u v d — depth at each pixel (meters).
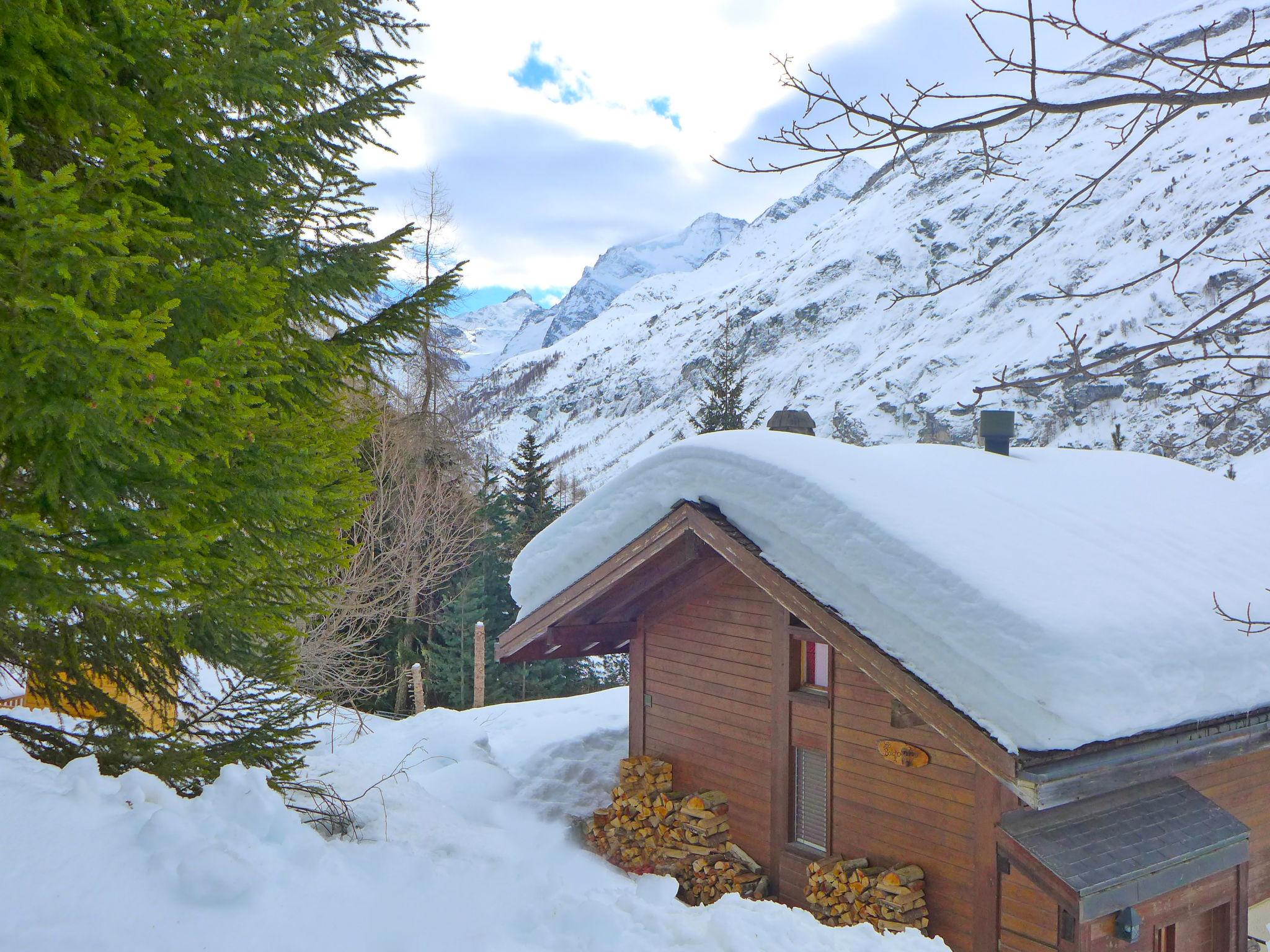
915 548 6.08
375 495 17.08
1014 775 5.36
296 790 6.39
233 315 3.96
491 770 10.39
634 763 9.30
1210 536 7.90
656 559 8.51
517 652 9.52
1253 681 6.12
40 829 3.15
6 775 3.47
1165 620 5.94
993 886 6.17
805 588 6.84
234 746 5.11
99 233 3.23
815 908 7.29
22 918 2.73
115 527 3.62
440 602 21.83
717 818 8.40
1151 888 5.80
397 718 18.70
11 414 3.32
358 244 5.01
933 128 3.52
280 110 4.62
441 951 3.26
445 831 7.01
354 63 5.69
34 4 3.27
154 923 2.90
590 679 25.73
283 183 4.79
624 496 8.46
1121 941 5.86
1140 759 5.72
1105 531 7.32
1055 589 5.88
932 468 7.89
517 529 27.11
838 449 7.80
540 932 3.62
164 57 3.85
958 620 5.74
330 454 4.92
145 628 4.51
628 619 9.60
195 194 4.32
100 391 3.05
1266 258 3.71
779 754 8.02
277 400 4.72
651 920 3.98
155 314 3.14
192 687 5.44
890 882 6.60
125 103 3.82
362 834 6.24
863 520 6.42
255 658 5.43
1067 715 5.16
